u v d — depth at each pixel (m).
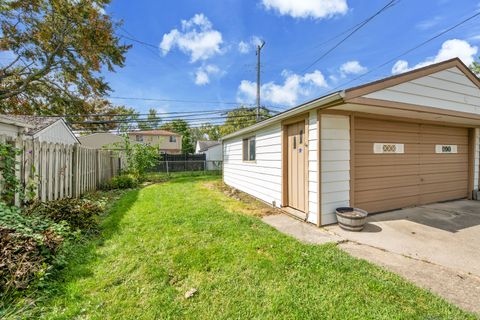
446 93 4.58
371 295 2.00
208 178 13.13
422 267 2.57
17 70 11.57
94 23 10.59
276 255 2.74
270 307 1.86
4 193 3.05
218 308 1.85
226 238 3.25
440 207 5.36
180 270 2.40
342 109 4.13
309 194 4.38
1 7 9.55
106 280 2.16
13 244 2.08
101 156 8.26
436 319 1.71
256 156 7.06
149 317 1.73
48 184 4.36
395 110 4.19
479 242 3.28
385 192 4.95
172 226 3.75
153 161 11.89
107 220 4.04
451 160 6.16
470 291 2.12
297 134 5.02
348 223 3.79
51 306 1.79
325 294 2.01
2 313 1.62
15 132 6.66
